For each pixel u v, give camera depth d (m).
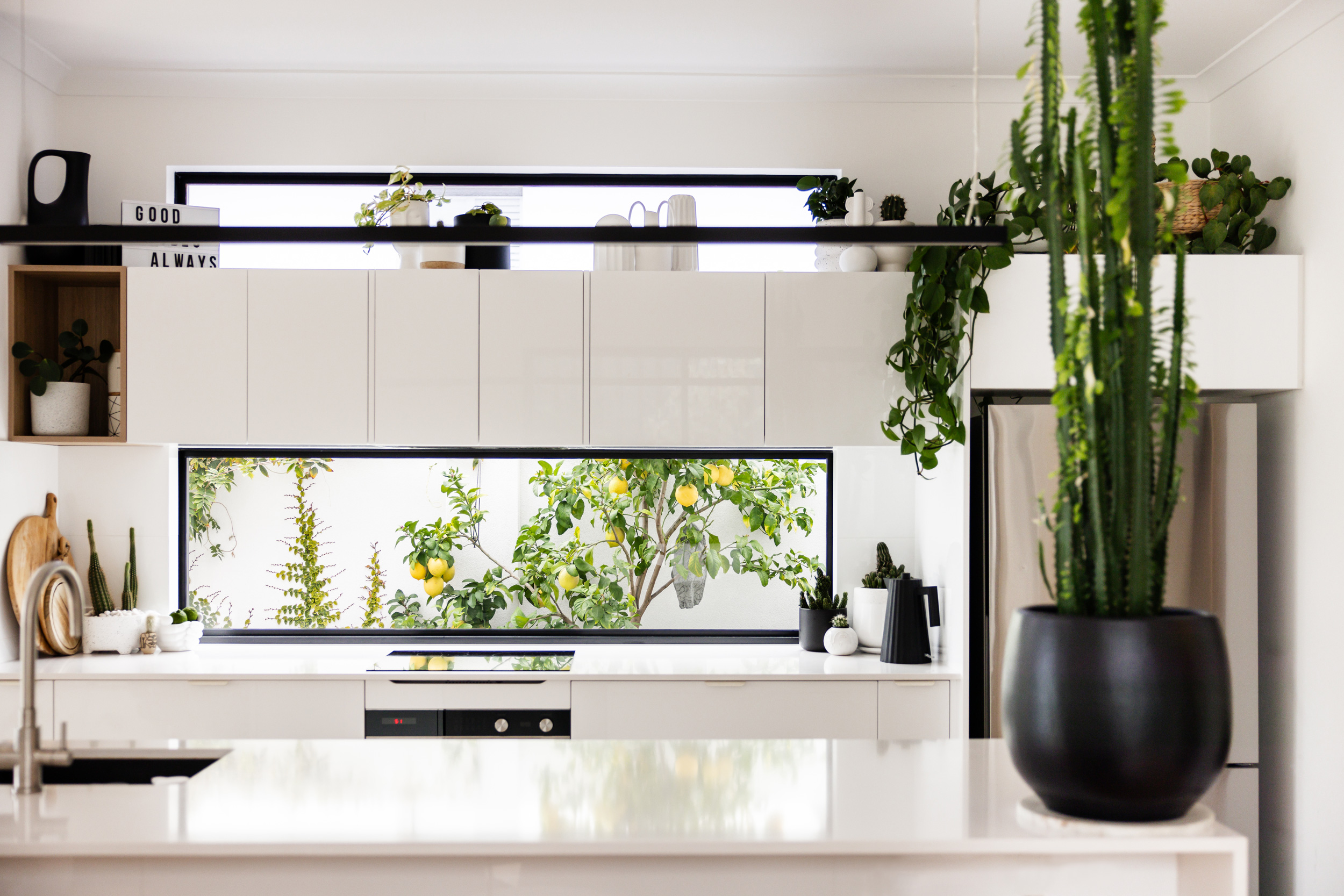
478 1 2.72
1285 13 2.73
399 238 1.94
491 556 3.61
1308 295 2.79
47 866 1.48
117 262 3.12
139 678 2.85
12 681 2.84
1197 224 2.84
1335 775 2.65
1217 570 2.77
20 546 3.04
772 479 3.62
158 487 3.34
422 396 3.05
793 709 2.91
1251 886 2.77
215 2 2.72
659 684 2.91
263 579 3.56
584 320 3.06
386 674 2.88
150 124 3.32
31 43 2.99
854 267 3.10
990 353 2.86
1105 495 1.44
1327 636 2.69
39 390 3.04
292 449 3.44
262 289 3.04
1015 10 2.78
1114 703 1.36
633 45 3.02
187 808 1.61
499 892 1.50
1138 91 1.38
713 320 3.07
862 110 3.38
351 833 1.49
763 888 1.51
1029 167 1.57
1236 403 3.11
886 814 1.58
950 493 3.00
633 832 1.50
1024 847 1.45
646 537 3.64
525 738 2.89
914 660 3.06
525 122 3.36
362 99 3.35
